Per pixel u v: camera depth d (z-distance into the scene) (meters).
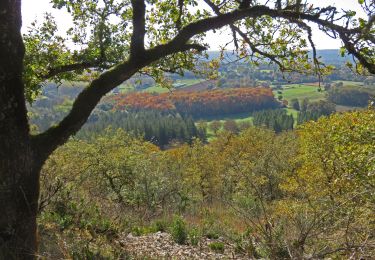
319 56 6.12
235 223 11.68
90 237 6.91
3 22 4.64
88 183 16.14
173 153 34.09
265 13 5.79
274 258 5.08
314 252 4.91
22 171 4.96
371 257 4.67
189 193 20.55
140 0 5.65
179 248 8.22
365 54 5.42
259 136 36.53
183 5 8.10
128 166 19.17
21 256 4.86
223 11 7.99
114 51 9.23
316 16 5.48
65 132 5.41
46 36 9.33
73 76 9.62
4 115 4.79
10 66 4.77
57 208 8.26
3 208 4.86
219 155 31.48
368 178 7.35
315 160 15.79
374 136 11.02
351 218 5.08
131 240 8.33
